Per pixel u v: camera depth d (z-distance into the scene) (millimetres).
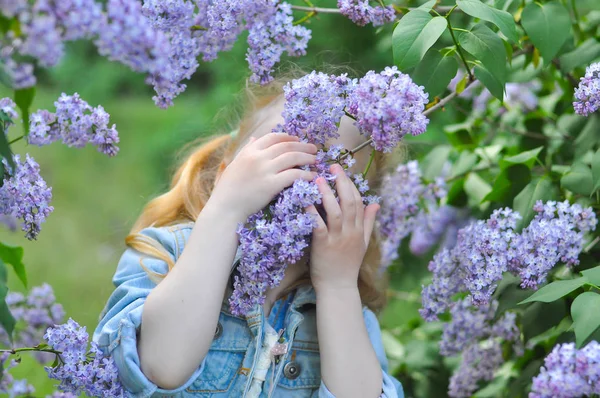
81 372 1498
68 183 5648
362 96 1370
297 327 1726
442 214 2338
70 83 6578
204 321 1497
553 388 1261
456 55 2168
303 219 1440
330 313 1601
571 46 1953
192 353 1497
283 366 1686
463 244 1742
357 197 1594
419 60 1518
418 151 2689
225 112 2246
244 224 1546
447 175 2471
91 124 1500
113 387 1522
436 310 1792
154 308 1509
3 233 4797
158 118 6207
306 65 2104
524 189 1878
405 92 1373
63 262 4430
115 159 5898
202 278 1500
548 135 2281
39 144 1480
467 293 2021
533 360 2051
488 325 2031
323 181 1536
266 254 1444
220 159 2014
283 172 1520
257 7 1620
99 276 4250
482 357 2086
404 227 2240
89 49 6633
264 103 1941
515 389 1940
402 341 2637
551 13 1725
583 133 1986
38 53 1072
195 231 1541
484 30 1621
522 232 1689
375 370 1619
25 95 1246
